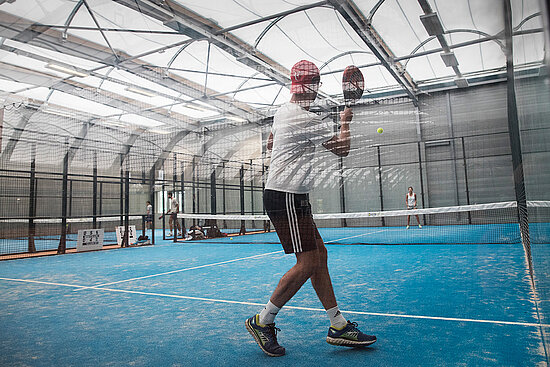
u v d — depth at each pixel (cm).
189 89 1030
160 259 548
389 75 915
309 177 163
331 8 675
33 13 670
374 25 719
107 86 1031
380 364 138
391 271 355
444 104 1089
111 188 1232
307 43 786
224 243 819
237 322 204
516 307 207
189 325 201
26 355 160
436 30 730
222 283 327
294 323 198
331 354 152
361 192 1079
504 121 1038
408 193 991
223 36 771
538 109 87
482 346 151
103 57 843
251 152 888
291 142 163
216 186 973
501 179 1037
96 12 684
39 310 246
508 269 329
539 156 93
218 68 944
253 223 1155
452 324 183
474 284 274
